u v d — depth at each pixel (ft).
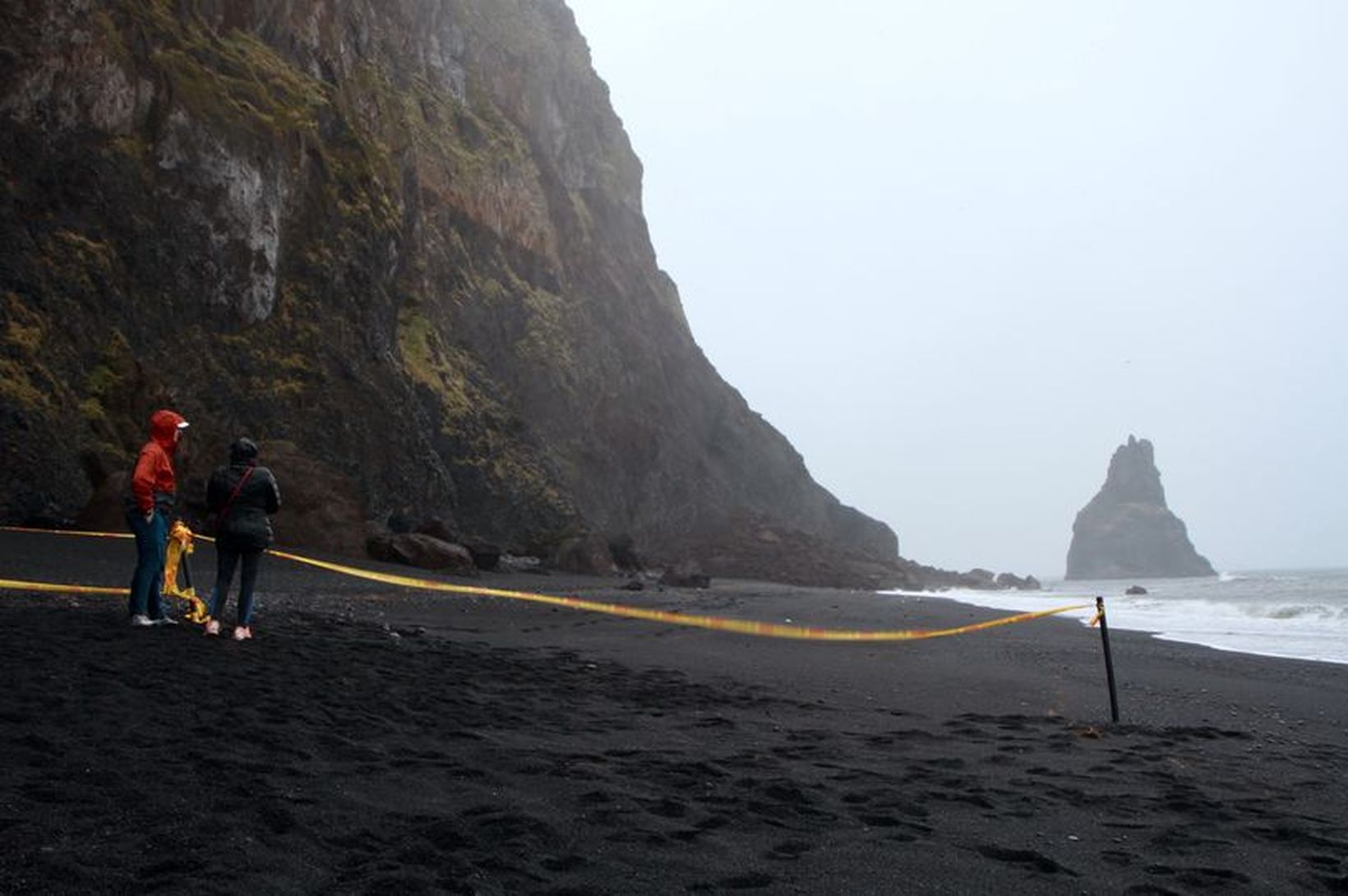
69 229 75.51
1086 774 18.45
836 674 34.58
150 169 83.10
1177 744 22.43
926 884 11.44
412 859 11.23
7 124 72.33
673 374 214.28
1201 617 84.17
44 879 9.73
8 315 67.77
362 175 111.65
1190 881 11.95
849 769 17.89
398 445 101.86
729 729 21.77
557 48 220.64
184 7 96.89
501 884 10.72
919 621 67.15
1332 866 12.85
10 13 73.56
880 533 259.39
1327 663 42.22
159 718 17.21
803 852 12.48
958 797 15.92
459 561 79.10
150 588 28.86
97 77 78.74
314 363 95.76
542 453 138.51
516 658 32.76
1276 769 19.80
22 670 19.95
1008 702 29.22
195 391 82.33
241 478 28.07
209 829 11.62
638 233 240.12
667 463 187.62
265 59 106.93
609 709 23.63
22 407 64.08
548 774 16.03
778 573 172.76
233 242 88.63
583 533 118.11
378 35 147.74
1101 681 35.12
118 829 11.41
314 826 12.16
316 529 75.05
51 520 60.13
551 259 176.24
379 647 30.40
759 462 226.79
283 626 33.32
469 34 185.06
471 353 142.72
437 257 141.90
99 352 74.13
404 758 16.19
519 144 179.63
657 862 11.72
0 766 13.44
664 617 37.76
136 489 28.35
